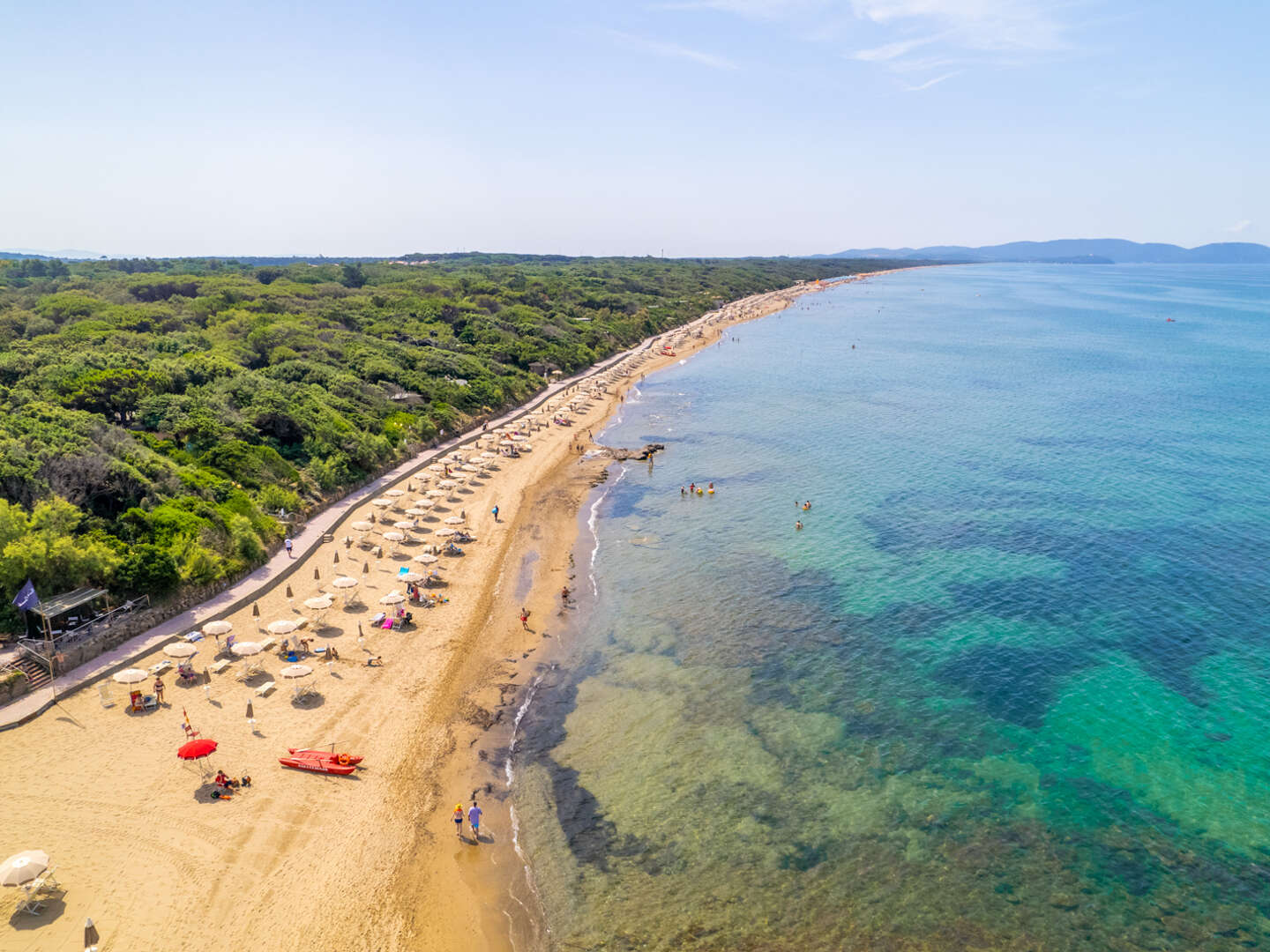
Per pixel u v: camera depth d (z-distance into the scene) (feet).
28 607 119.24
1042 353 530.68
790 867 94.84
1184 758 113.09
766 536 201.57
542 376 416.67
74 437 165.58
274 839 94.68
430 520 206.49
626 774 111.34
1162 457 262.88
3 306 357.61
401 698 126.21
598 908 89.04
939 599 164.14
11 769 102.12
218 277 534.37
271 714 118.73
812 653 143.95
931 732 120.47
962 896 90.48
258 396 236.43
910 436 302.66
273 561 169.48
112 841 91.71
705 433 317.01
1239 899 89.25
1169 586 166.81
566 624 154.92
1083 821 101.71
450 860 94.63
